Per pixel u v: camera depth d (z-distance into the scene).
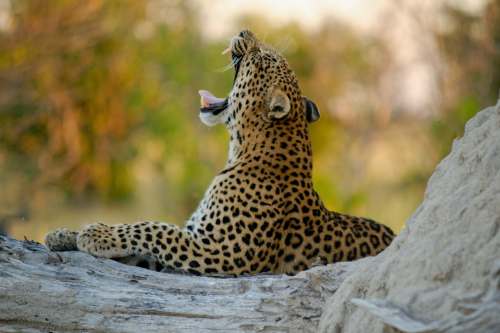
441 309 6.32
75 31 22.34
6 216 20.27
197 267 8.76
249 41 9.97
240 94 9.77
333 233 9.34
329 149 23.73
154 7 23.47
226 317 7.50
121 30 22.94
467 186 6.85
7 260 7.70
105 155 22.58
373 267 7.20
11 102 21.95
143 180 22.86
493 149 6.85
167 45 23.19
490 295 6.12
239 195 9.11
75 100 22.55
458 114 19.81
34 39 22.11
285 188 9.31
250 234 8.96
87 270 7.80
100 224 8.70
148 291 7.67
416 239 6.94
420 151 22.23
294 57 24.34
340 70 24.34
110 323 7.45
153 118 22.61
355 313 7.04
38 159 22.08
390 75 23.78
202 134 22.47
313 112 9.98
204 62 23.09
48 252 7.92
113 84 22.89
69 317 7.46
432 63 21.17
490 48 20.56
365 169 22.94
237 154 9.76
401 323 6.32
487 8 20.69
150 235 8.68
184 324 7.46
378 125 23.61
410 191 21.69
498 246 6.26
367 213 21.31
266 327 7.47
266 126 9.57
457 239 6.54
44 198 21.80
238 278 8.00
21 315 7.45
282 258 9.20
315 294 7.64
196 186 21.66
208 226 8.95
